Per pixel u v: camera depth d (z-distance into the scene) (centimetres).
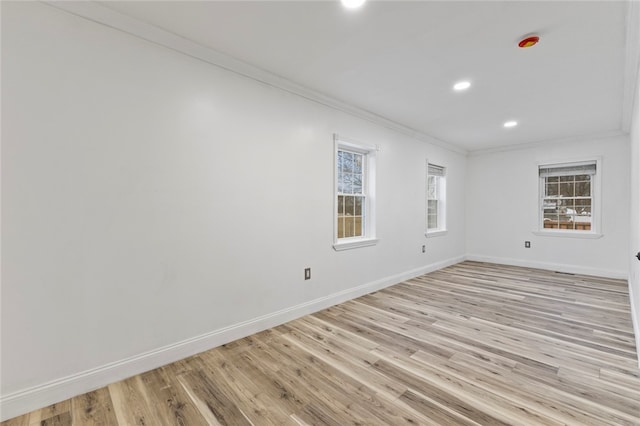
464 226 648
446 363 224
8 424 164
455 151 605
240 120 271
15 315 171
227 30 219
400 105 368
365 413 171
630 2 182
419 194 509
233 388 195
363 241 397
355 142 383
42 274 179
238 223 270
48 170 181
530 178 570
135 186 213
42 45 179
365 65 270
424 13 198
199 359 233
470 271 543
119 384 201
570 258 529
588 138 505
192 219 241
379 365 222
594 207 506
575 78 290
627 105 357
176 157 232
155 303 222
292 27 215
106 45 200
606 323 299
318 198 340
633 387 193
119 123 206
